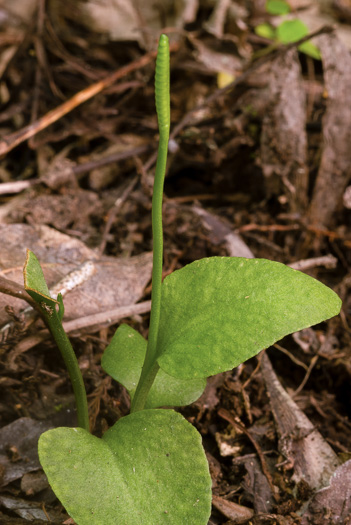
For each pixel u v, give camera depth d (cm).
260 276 38
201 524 37
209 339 38
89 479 37
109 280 46
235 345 37
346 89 54
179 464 37
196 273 39
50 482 37
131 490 37
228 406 44
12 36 66
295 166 53
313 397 46
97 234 50
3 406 43
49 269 46
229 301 38
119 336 42
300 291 38
